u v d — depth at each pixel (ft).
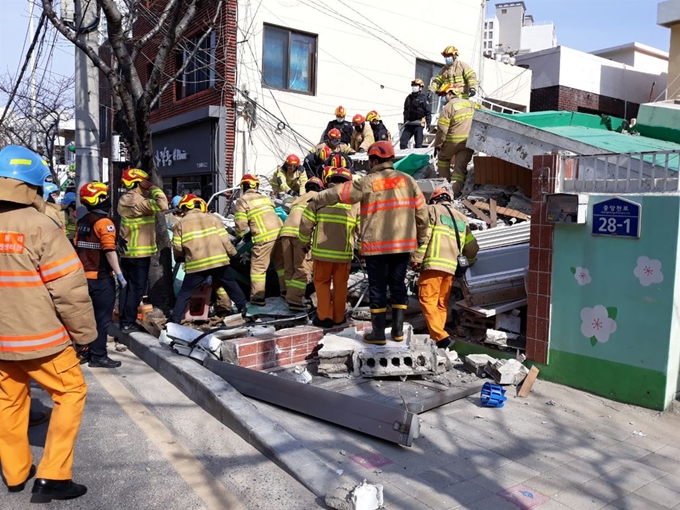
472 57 57.82
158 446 14.35
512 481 13.10
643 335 17.03
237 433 15.11
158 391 18.24
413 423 14.26
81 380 12.12
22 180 11.27
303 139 47.26
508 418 16.69
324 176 26.13
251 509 11.60
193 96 47.21
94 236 19.97
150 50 52.26
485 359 20.11
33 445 14.42
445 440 15.15
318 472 12.75
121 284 20.30
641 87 70.74
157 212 24.91
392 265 19.38
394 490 12.48
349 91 49.60
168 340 21.16
